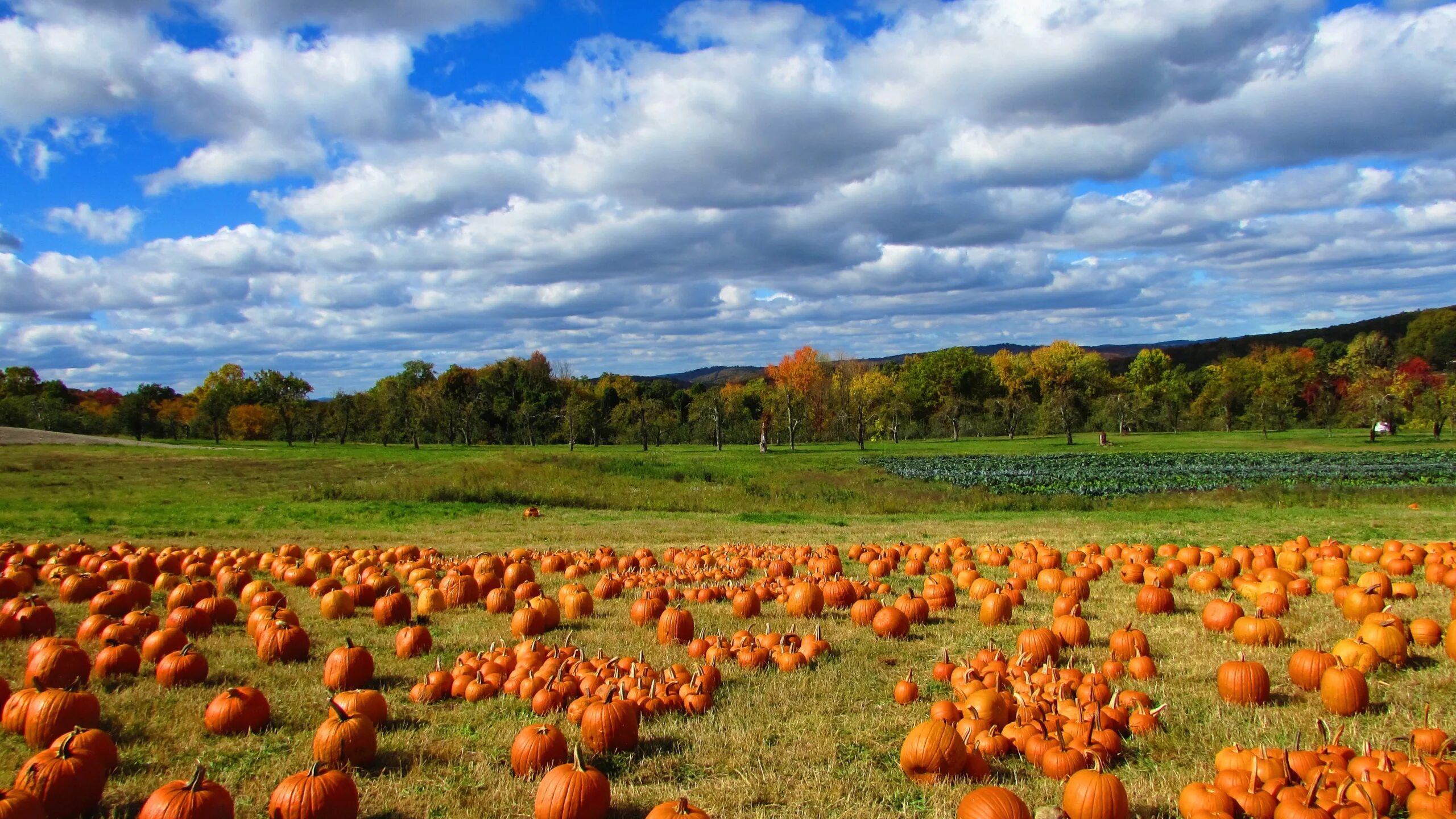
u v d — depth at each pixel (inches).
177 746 272.1
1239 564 597.9
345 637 426.3
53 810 216.2
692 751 272.1
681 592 542.6
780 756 266.7
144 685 336.8
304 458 2069.4
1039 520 991.0
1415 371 3275.1
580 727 279.6
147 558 578.9
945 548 687.1
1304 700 317.4
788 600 485.4
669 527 951.0
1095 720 266.4
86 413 3939.5
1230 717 296.4
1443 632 389.7
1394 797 212.5
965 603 512.1
